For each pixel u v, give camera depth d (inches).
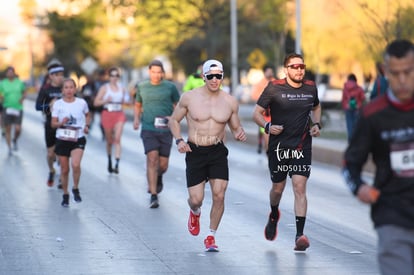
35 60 7411.4
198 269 820.0
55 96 1419.8
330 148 1838.1
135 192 1375.5
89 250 909.2
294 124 888.3
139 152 2085.4
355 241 967.6
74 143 1220.5
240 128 919.7
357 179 526.3
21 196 1325.0
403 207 516.7
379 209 524.7
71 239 971.3
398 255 514.0
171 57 4904.0
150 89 1246.3
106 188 1422.2
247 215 1147.3
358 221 1098.7
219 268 824.9
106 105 1630.2
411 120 518.6
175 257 876.0
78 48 5698.8
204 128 898.7
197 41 4662.9
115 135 1636.3
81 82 4702.3
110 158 1643.7
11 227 1048.8
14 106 2046.0
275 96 888.3
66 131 1210.6
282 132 892.0
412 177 520.1
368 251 909.8
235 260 863.1
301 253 899.4
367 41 2295.8
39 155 1995.6
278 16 4318.4
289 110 887.1
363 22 2458.2
